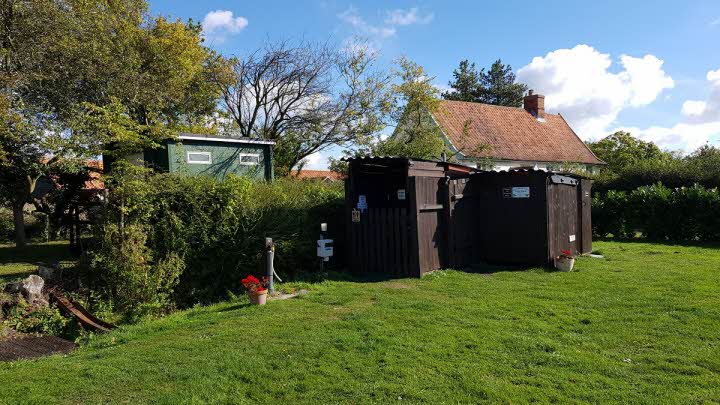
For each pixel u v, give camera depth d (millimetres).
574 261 11336
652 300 7281
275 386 4449
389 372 4676
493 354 5105
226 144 15531
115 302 8773
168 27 21109
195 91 22703
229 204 9922
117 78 15758
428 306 7277
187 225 9609
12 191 15953
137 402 4223
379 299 7961
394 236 10352
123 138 10539
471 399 4082
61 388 4598
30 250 16797
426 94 20578
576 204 12664
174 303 9180
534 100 32281
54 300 8555
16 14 12922
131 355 5562
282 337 5953
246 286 8086
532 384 4359
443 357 5059
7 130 11586
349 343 5586
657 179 21859
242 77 22766
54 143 12352
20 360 6113
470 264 11570
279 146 22344
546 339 5562
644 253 13109
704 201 16328
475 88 48156
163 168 13852
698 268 10141
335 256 11406
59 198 15062
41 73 13172
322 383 4480
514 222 11383
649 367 4703
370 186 11578
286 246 10203
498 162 26500
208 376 4738
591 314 6617
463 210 11438
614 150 42406
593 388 4254
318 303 7852
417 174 10289
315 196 11812
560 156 29594
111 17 18000
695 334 5637
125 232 8781
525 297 7812
